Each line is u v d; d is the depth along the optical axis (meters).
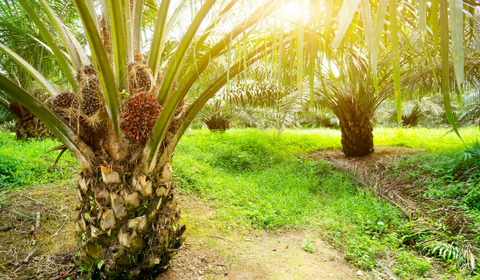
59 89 2.38
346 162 6.16
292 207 3.87
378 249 2.91
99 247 1.99
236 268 2.57
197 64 1.80
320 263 2.71
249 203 3.97
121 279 2.04
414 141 8.61
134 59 2.20
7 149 5.09
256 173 5.73
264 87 7.98
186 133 10.17
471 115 6.81
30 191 3.55
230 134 10.33
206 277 2.41
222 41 1.83
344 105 6.70
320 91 6.43
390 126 16.97
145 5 3.37
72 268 2.40
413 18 2.13
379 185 4.69
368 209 3.80
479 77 5.31
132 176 1.98
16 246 2.59
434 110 12.79
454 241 2.99
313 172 5.47
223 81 2.12
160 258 2.24
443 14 0.67
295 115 7.21
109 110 1.79
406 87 5.87
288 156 6.80
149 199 2.05
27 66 2.19
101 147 1.96
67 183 3.97
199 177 4.96
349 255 2.84
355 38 2.31
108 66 1.63
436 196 4.00
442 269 2.70
